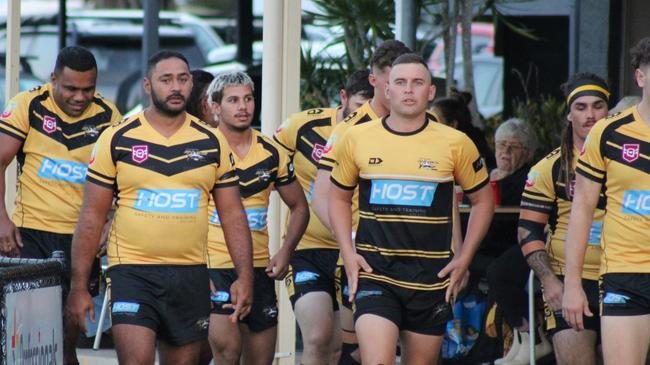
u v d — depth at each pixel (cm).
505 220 2503
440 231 1680
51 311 1592
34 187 2059
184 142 1683
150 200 1670
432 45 3966
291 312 2373
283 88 2330
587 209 1641
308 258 2003
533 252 1852
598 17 3391
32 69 5403
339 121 2016
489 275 2300
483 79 4428
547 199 1858
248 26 5222
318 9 3541
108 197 1688
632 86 3353
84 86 2019
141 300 1664
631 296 1595
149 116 1688
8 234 1992
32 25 5459
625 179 1595
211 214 1962
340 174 1716
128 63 5525
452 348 2436
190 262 1698
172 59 1664
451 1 3753
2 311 1421
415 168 1666
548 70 4103
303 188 2033
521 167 2597
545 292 1820
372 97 1956
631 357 1594
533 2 4088
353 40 3559
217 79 1944
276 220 2330
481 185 1711
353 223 1930
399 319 1677
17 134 2034
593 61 3406
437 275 1681
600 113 1802
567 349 1811
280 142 2044
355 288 1678
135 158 1666
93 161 1680
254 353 2011
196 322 1712
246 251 1748
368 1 3469
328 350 1948
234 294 1748
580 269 1644
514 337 2309
